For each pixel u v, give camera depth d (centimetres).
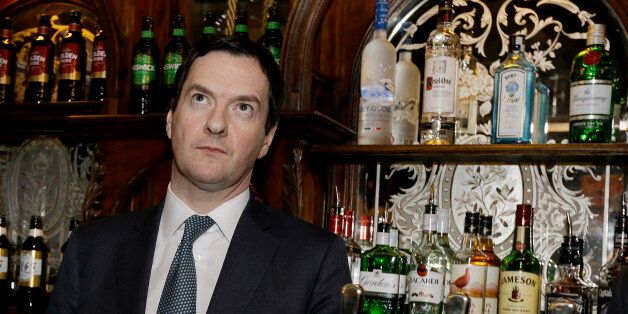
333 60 271
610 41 246
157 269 175
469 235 234
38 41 305
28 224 308
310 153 251
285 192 240
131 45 274
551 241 243
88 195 267
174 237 178
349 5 272
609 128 229
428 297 227
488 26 260
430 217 234
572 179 244
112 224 185
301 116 236
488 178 252
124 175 264
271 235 179
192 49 180
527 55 255
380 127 252
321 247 180
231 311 168
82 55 303
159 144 261
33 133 304
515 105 236
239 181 179
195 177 172
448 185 257
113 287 173
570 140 233
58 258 301
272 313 170
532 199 247
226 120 172
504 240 247
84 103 280
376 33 258
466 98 256
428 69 247
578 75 233
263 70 179
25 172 310
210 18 268
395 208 262
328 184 266
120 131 264
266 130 186
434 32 252
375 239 262
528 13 257
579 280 224
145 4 276
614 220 238
